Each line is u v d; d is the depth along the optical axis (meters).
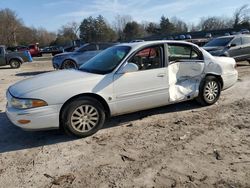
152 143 4.52
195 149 4.23
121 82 5.05
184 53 5.90
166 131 5.00
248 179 3.40
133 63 5.15
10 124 5.78
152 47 5.45
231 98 7.02
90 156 4.18
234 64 6.81
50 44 94.19
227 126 5.08
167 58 5.55
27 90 4.62
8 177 3.72
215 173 3.55
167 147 4.34
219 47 12.67
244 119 5.40
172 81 5.64
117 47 5.77
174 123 5.38
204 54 6.18
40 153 4.38
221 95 7.36
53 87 4.62
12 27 88.56
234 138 4.55
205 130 4.95
